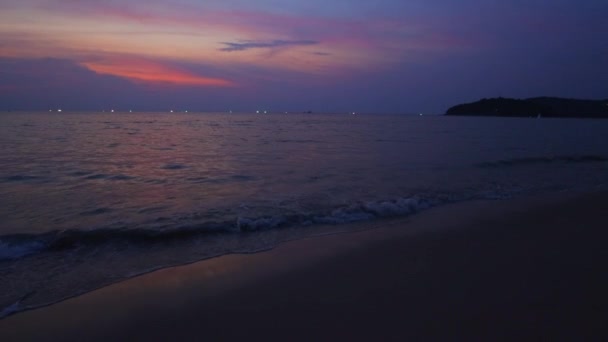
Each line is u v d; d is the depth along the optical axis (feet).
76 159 55.83
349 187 36.42
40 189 35.14
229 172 45.14
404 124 246.06
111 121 237.04
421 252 18.42
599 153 72.84
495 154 67.87
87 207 28.76
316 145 83.66
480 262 16.71
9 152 63.26
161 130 145.07
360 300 13.28
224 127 178.19
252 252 19.26
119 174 43.50
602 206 28.81
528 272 15.35
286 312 12.62
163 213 26.96
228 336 11.35
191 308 13.19
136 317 12.69
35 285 15.56
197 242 21.11
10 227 23.66
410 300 13.10
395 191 34.86
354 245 20.01
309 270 16.40
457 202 31.14
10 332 11.90
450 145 86.94
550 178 43.75
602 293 13.29
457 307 12.47
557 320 11.47
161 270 16.97
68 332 11.88
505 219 25.13
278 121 289.12
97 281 15.88
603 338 10.44
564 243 19.35
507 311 12.10
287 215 26.23
